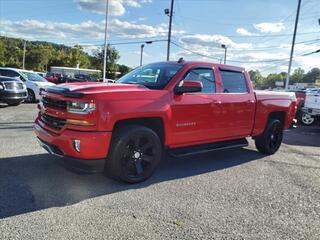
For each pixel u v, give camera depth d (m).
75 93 4.42
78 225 3.56
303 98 14.55
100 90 4.61
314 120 14.21
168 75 5.46
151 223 3.70
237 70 6.51
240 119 6.41
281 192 4.98
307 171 6.26
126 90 4.78
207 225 3.73
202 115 5.62
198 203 4.35
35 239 3.24
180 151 5.57
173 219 3.83
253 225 3.80
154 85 5.37
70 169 4.75
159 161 5.16
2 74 16.67
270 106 7.14
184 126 5.38
